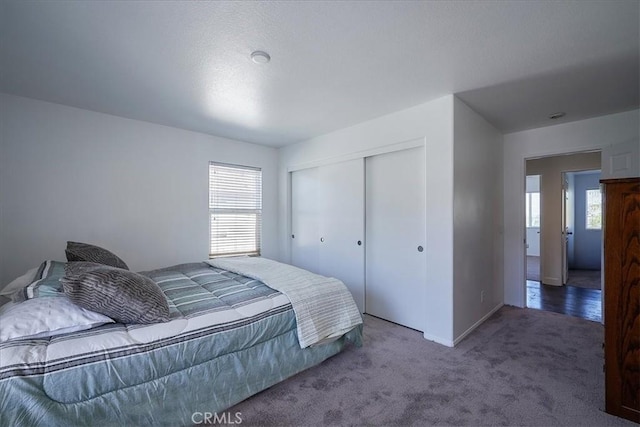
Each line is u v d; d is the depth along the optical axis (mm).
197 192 3697
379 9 1476
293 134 3793
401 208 3037
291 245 4449
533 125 3439
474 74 2191
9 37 1706
